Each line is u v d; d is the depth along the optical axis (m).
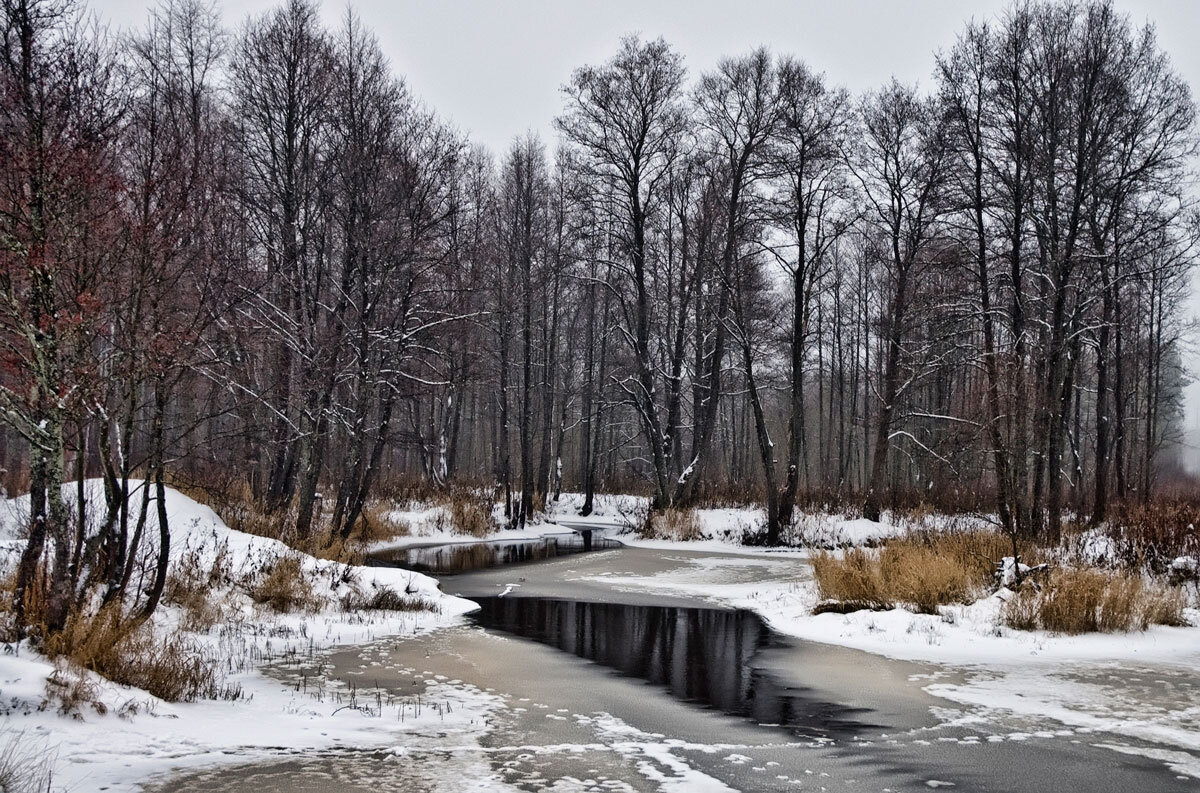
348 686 9.10
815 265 30.67
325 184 22.73
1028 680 9.92
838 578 15.51
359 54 22.41
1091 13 21.25
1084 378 36.88
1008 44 22.33
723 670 10.59
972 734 7.60
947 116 24.25
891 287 33.97
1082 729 7.75
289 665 10.05
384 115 21.67
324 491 31.05
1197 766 6.68
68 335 8.36
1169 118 21.20
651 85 33.78
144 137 9.98
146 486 9.79
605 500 44.88
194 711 7.44
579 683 9.73
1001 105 22.75
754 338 37.66
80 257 8.76
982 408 19.61
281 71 22.84
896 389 30.42
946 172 26.58
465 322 24.33
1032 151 22.14
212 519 17.22
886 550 16.73
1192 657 11.20
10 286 8.07
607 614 15.38
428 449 37.91
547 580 20.44
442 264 22.16
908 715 8.34
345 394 25.28
